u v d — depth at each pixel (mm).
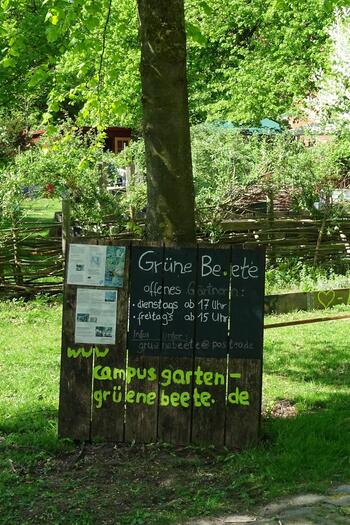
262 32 23125
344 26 16672
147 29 5516
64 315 5188
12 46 8695
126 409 5164
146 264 5145
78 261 5164
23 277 12062
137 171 14031
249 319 5082
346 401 6344
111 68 9438
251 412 5070
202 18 22828
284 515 4023
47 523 3957
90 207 12633
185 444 5113
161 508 4152
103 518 4020
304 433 5246
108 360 5168
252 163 13992
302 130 16594
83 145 13320
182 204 5621
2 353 8578
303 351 8656
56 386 6992
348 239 14094
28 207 12844
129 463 4840
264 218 13508
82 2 7719
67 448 5090
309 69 20266
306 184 13930
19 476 4633
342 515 4008
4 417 5934
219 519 3992
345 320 10648
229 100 22672
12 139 20797
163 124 5562
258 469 4656
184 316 5125
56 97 8938
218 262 5105
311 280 12898
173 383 5129
